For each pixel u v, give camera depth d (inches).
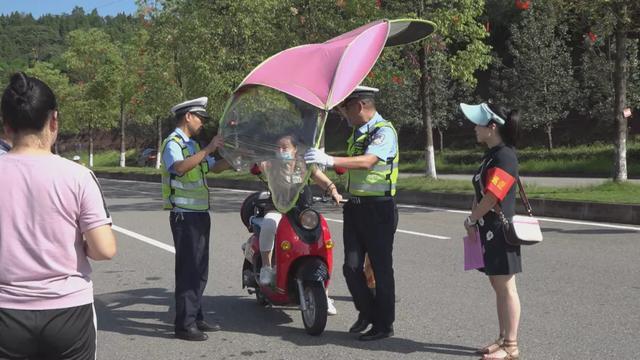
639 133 1204.5
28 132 104.7
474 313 225.3
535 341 193.0
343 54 179.5
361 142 193.9
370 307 201.8
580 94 1143.0
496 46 1536.7
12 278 101.3
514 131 171.5
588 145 1209.4
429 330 208.2
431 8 649.6
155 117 1326.3
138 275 302.0
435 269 295.1
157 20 930.7
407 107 1257.4
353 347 195.5
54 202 102.3
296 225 210.7
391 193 195.6
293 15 749.9
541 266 293.0
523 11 1162.0
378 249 194.5
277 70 187.8
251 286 246.5
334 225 447.2
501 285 175.0
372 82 705.0
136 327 221.5
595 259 306.0
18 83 104.3
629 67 1011.9
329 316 230.4
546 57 1109.7
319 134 179.2
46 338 102.3
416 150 1550.2
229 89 792.9
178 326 206.5
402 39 216.7
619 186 515.5
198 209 203.3
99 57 1481.3
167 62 1015.0
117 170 1280.8
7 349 101.7
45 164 103.4
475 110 175.2
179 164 194.9
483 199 169.5
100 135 2427.4
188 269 204.8
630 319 212.4
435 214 499.8
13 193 102.2
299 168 188.4
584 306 228.4
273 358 187.5
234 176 896.9
